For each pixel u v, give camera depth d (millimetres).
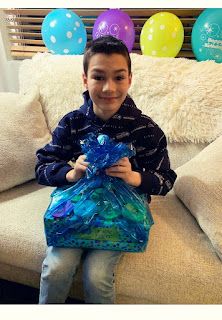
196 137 1145
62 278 816
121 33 1292
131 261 848
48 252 860
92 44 842
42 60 1320
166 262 833
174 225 954
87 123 940
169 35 1260
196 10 1409
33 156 1166
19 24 1679
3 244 953
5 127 1127
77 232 802
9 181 1107
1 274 1055
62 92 1255
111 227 782
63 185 922
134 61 1208
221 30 1195
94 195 821
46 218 793
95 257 836
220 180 915
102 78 826
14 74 1782
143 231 788
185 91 1144
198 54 1303
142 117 947
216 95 1113
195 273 809
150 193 922
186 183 982
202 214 882
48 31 1368
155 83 1170
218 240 822
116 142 922
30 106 1224
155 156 954
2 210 1036
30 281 1019
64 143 977
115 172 818
